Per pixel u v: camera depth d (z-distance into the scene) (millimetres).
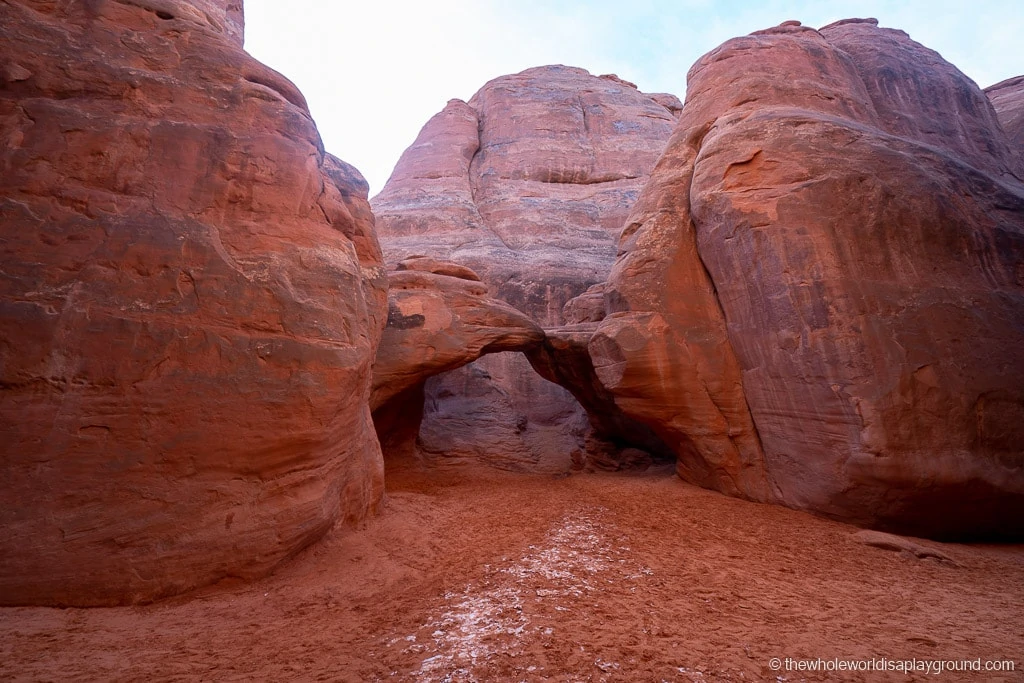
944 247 9938
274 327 7020
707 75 14945
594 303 18484
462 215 30406
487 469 18125
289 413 6793
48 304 5980
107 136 6992
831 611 5668
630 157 34500
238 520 6371
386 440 18000
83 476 5664
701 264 12805
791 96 13172
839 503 9492
